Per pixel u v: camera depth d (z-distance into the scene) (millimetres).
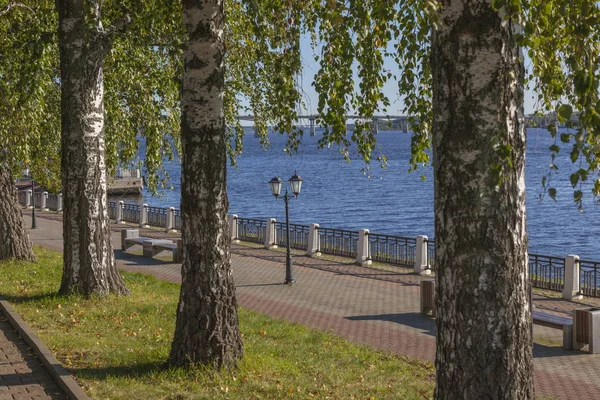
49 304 14109
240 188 92875
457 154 5840
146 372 9711
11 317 12906
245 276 21219
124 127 17953
